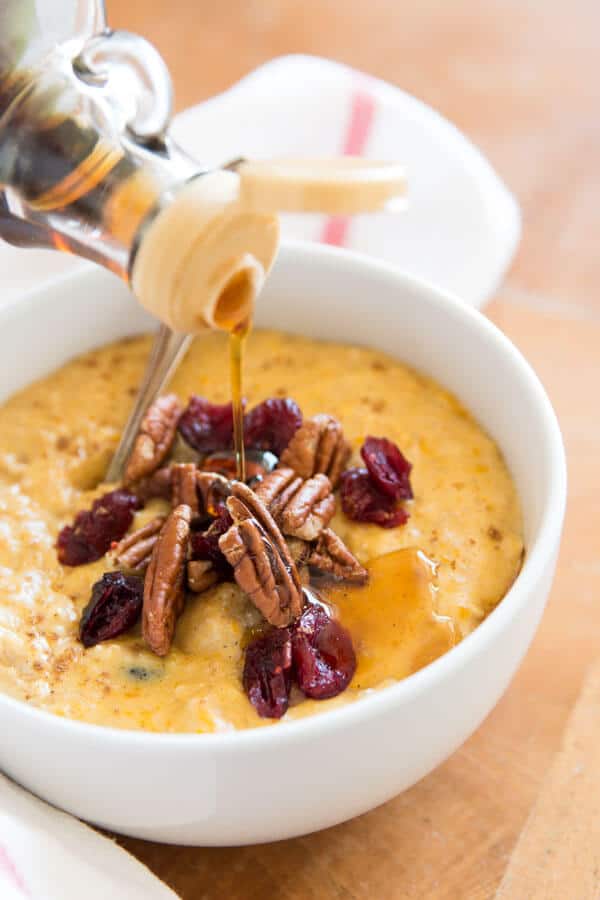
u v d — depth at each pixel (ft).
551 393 1.78
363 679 1.40
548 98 2.16
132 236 1.31
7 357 1.61
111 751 1.28
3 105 1.36
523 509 1.50
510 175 2.05
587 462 1.72
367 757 1.31
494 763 1.48
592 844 1.42
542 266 1.93
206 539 1.45
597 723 1.50
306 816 1.34
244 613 1.44
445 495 1.51
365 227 1.89
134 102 1.37
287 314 1.65
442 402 1.59
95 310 1.64
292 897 1.39
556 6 2.33
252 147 1.95
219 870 1.41
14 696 1.40
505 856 1.42
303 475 1.51
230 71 2.16
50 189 1.35
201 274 1.29
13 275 1.80
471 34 2.26
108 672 1.41
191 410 1.57
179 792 1.30
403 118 1.97
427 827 1.44
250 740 1.28
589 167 2.05
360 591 1.44
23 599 1.46
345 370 1.63
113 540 1.50
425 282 1.59
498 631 1.33
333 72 2.01
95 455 1.59
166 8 2.28
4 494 1.55
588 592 1.61
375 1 2.33
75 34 1.41
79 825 1.37
